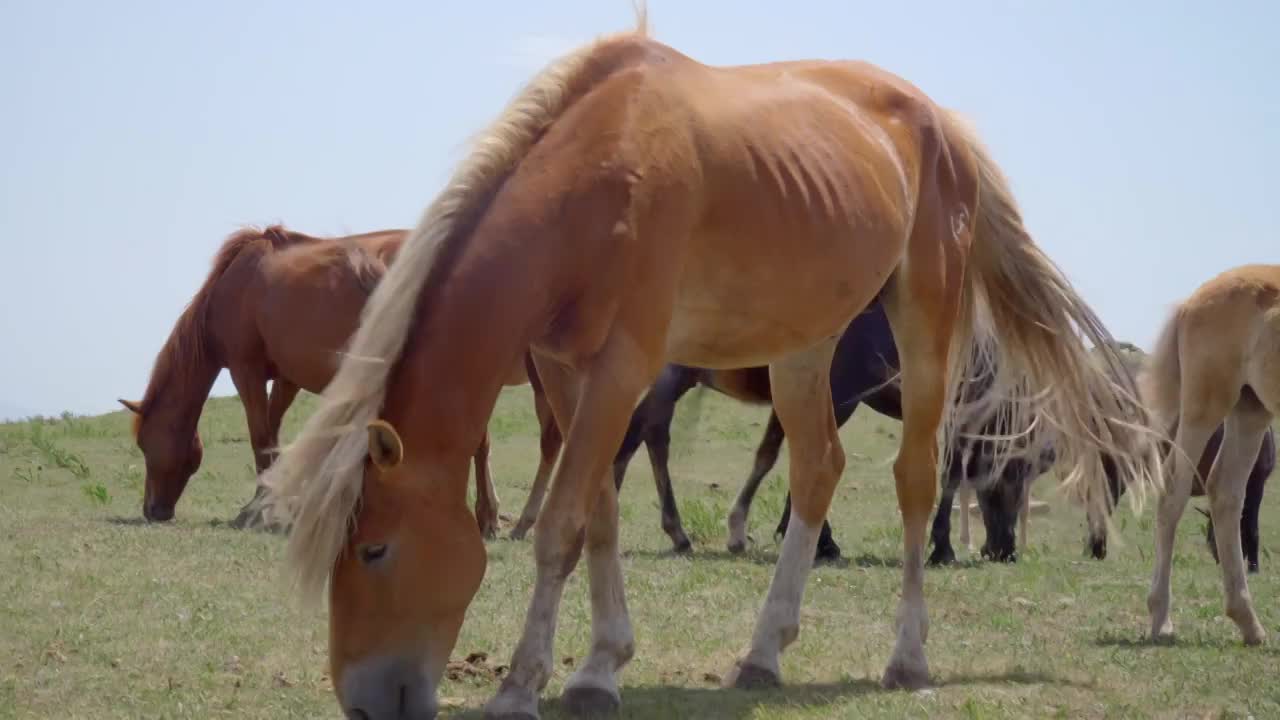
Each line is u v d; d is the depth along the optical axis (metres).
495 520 11.23
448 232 4.78
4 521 10.50
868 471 16.72
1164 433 7.98
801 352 6.34
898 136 6.49
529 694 5.02
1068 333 7.19
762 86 6.04
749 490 11.32
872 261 6.10
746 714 5.48
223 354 11.56
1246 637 7.45
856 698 5.77
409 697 4.50
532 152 5.02
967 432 10.84
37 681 5.62
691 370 11.17
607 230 5.01
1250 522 11.85
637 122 5.19
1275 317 7.41
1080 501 7.58
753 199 5.51
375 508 4.52
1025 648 7.11
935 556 11.21
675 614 7.59
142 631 6.55
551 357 5.34
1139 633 7.68
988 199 7.15
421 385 4.63
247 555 8.98
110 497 13.19
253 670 5.91
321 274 11.20
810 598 8.41
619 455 11.14
